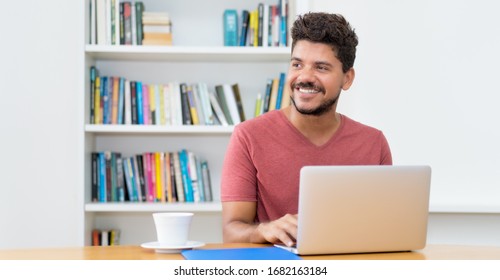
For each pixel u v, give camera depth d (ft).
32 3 11.81
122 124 11.18
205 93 11.34
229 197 7.42
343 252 5.48
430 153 11.65
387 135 11.66
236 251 5.44
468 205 11.21
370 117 11.66
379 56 11.68
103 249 5.80
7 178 11.75
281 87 11.43
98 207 10.64
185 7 11.95
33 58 11.81
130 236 11.72
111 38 11.13
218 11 12.00
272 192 7.55
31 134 11.80
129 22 11.18
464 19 11.68
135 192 11.30
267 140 7.63
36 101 11.80
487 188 11.61
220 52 10.98
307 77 7.13
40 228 11.77
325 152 7.69
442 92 11.65
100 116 11.14
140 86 11.27
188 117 11.30
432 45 11.68
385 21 11.70
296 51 7.22
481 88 11.66
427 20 11.68
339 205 5.38
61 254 5.48
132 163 11.33
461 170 11.62
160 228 5.57
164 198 11.28
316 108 7.23
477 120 11.65
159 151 11.86
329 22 7.14
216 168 11.93
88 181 11.05
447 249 6.04
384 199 5.50
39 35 11.81
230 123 11.39
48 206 11.80
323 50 7.13
